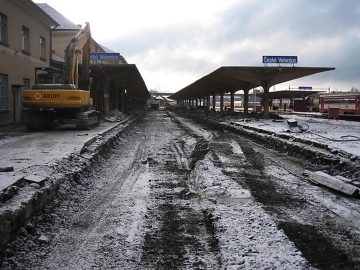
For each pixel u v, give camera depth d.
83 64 20.81
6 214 4.38
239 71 27.36
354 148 11.35
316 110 55.38
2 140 12.28
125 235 5.09
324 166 10.48
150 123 33.31
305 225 5.56
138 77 35.59
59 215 5.91
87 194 7.37
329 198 7.17
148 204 6.66
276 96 63.22
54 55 30.50
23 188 5.59
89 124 17.05
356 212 6.26
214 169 9.52
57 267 4.12
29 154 9.09
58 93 15.88
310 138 13.98
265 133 17.91
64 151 9.65
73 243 4.82
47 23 26.31
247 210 5.96
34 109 16.16
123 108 41.03
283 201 6.91
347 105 35.78
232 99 40.78
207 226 5.49
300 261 4.08
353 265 4.15
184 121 37.03
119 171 9.87
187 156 12.62
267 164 11.02
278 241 4.66
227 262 4.08
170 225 5.53
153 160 11.67
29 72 22.95
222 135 20.81
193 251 4.57
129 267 4.13
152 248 4.66
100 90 39.97
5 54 19.41
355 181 8.23
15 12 20.62
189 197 7.21
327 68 27.12
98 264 4.20
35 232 5.07
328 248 4.65
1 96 19.34
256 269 3.87
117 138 16.69
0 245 4.15
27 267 4.11
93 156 10.38
